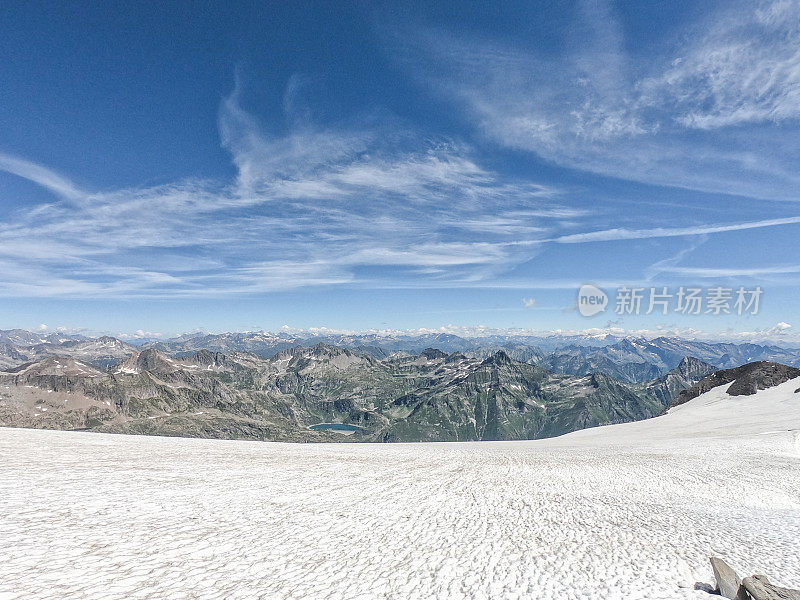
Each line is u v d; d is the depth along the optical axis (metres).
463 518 20.83
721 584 12.80
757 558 16.25
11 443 35.75
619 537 18.64
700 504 28.27
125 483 22.69
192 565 12.88
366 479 30.02
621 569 14.68
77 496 19.23
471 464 42.06
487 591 12.45
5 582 10.61
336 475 30.86
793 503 29.67
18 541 13.36
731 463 45.56
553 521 21.17
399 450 57.50
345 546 15.70
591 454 54.97
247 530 16.58
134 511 17.80
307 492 24.27
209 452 40.16
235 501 20.91
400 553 15.34
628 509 25.12
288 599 11.14
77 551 13.13
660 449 60.56
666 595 12.64
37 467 25.36
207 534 15.74
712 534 19.78
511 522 20.56
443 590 12.35
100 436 51.59
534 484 32.00
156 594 10.80
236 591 11.38
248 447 48.97
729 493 31.86
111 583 11.21
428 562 14.61
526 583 13.16
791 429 71.00
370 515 20.22
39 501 17.92
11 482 20.83
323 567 13.57
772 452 54.81
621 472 38.91
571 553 16.20
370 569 13.67
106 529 15.29
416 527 18.72
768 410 108.00
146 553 13.47
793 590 11.83
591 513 23.42
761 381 139.00
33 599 9.89
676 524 21.67
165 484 23.34
